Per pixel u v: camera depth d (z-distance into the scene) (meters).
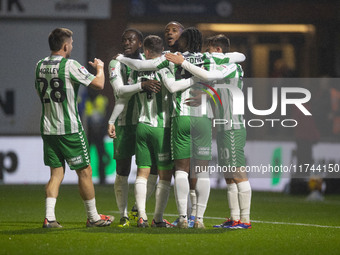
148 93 19.03
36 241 15.90
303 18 52.09
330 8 52.03
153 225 19.56
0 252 14.36
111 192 38.12
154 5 50.38
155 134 19.05
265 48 52.34
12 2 47.31
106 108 45.16
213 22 51.41
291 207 29.98
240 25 51.84
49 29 47.81
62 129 18.52
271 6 51.94
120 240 16.14
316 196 35.41
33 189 39.66
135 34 20.14
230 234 17.78
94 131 44.59
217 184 44.56
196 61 18.83
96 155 44.56
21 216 23.61
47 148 18.86
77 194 36.47
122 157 20.23
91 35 48.84
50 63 18.56
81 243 15.62
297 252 14.93
